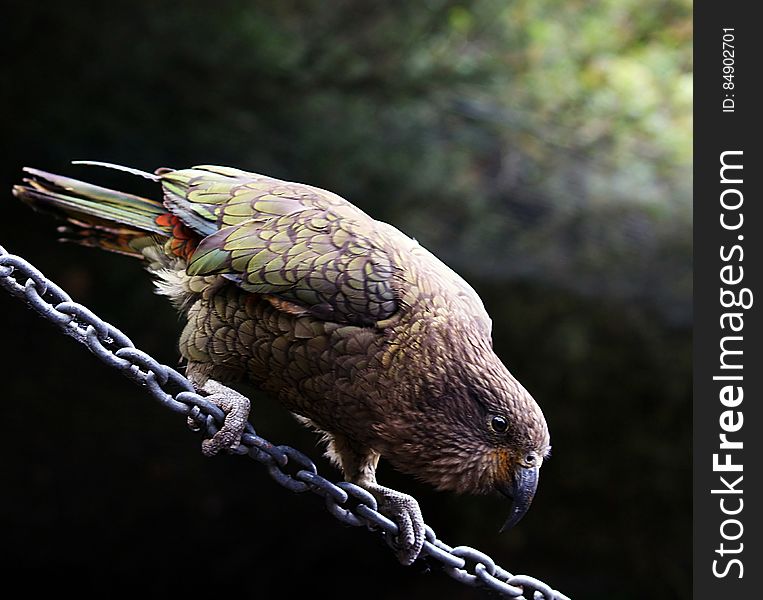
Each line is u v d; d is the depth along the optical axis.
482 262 11.22
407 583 11.03
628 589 11.46
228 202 4.66
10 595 10.11
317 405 4.65
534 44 12.29
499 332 11.41
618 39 13.26
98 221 4.87
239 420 4.08
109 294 10.98
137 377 3.90
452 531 11.54
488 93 11.44
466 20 10.92
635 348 11.56
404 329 4.44
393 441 4.52
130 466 10.42
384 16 10.23
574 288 11.48
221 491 10.62
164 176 4.82
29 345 10.70
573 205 11.44
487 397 4.43
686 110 12.77
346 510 4.14
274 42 9.74
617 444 11.72
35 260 10.96
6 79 9.66
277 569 10.71
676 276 11.48
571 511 11.74
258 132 10.02
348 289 4.42
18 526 10.04
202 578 10.51
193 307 4.73
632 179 11.80
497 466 4.48
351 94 10.23
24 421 10.27
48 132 10.07
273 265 4.44
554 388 11.66
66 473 10.24
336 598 10.85
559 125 11.95
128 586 10.36
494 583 4.28
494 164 11.29
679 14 13.76
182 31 9.55
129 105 9.82
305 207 4.65
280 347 4.51
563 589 11.41
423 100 10.70
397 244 4.68
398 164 10.36
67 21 9.48
